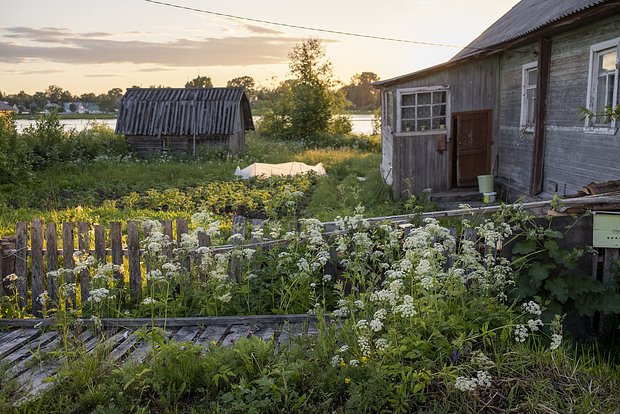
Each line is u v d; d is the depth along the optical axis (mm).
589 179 9953
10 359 4965
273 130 42594
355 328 4469
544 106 11602
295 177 18656
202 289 6355
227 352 4520
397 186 14508
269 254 6586
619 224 5484
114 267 6055
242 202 13695
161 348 4543
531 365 4453
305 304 6031
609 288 5438
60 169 21078
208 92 28281
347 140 38375
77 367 4449
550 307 5316
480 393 4113
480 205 12945
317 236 5707
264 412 3949
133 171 20703
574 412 3908
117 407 4016
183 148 26922
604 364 4719
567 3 10844
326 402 3945
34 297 6738
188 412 4066
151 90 28547
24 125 24531
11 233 10133
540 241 5602
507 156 13938
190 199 14789
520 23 13531
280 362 4285
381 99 20344
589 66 9789
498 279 5113
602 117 9477
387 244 5945
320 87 41906
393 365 4113
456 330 4555
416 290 5066
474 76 14328
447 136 14469
